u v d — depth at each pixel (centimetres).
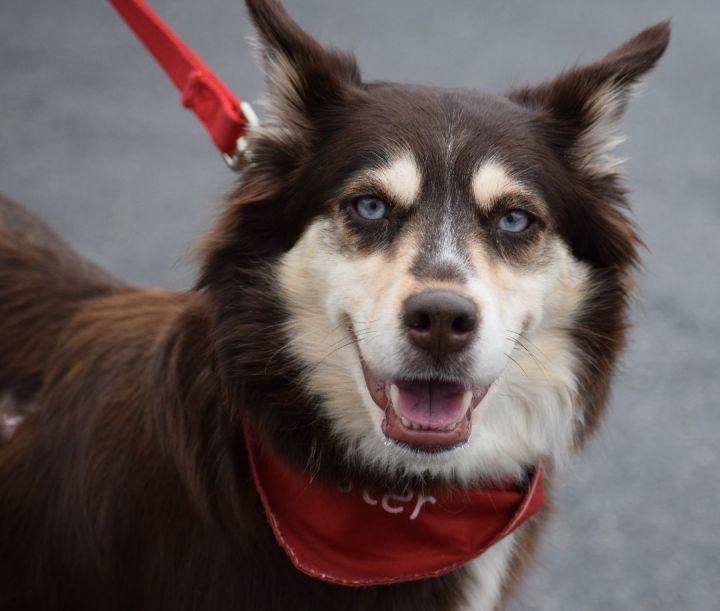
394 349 317
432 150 344
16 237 431
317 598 338
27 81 1013
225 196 360
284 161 351
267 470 338
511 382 357
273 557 335
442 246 331
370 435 341
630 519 520
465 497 347
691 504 533
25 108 954
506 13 1351
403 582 346
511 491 361
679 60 1250
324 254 341
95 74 1047
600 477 549
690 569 490
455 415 325
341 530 338
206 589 334
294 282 344
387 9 1318
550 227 354
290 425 341
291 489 338
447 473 345
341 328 340
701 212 859
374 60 1108
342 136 349
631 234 372
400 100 357
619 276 370
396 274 326
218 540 333
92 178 836
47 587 372
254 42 360
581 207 365
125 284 423
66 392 374
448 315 310
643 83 377
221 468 335
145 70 1069
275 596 336
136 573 347
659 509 528
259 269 345
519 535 373
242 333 341
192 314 348
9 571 377
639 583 479
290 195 349
